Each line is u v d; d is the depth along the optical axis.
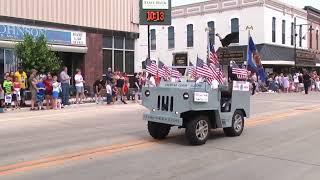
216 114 10.75
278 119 15.44
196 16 44.50
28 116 16.19
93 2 25.80
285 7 43.38
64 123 14.27
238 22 41.44
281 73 39.22
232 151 9.59
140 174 7.55
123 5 27.62
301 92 36.47
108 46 26.94
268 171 7.85
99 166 8.11
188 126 10.16
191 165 8.25
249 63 17.25
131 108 19.77
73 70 25.52
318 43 51.50
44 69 20.00
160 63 12.41
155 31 47.84
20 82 19.08
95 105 20.97
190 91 9.98
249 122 14.46
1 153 9.23
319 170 7.93
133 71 28.55
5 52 21.56
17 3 22.02
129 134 11.87
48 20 23.45
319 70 50.84
